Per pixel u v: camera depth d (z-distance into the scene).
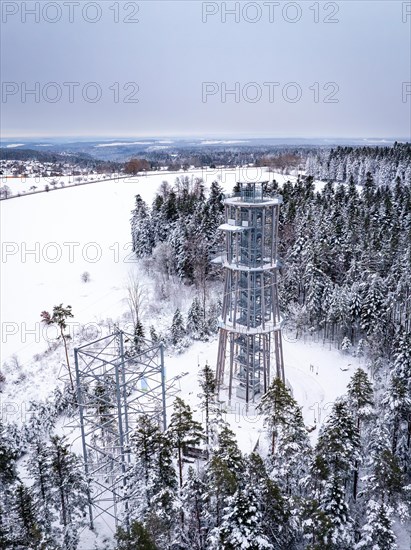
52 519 30.17
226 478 27.00
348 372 53.66
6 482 32.19
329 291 61.53
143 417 31.33
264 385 46.91
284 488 31.81
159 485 28.50
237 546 24.23
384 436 32.72
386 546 27.89
